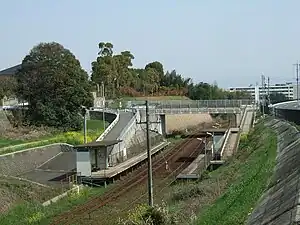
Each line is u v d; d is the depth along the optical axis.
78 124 57.62
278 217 14.72
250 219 17.12
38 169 41.03
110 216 27.47
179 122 84.50
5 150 40.44
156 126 70.81
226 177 30.66
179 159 50.41
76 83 57.56
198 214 21.19
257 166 28.91
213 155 42.88
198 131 72.25
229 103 72.00
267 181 22.84
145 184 37.16
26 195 30.38
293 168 20.41
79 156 38.00
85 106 59.38
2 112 54.94
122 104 84.44
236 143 50.09
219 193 25.86
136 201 30.91
